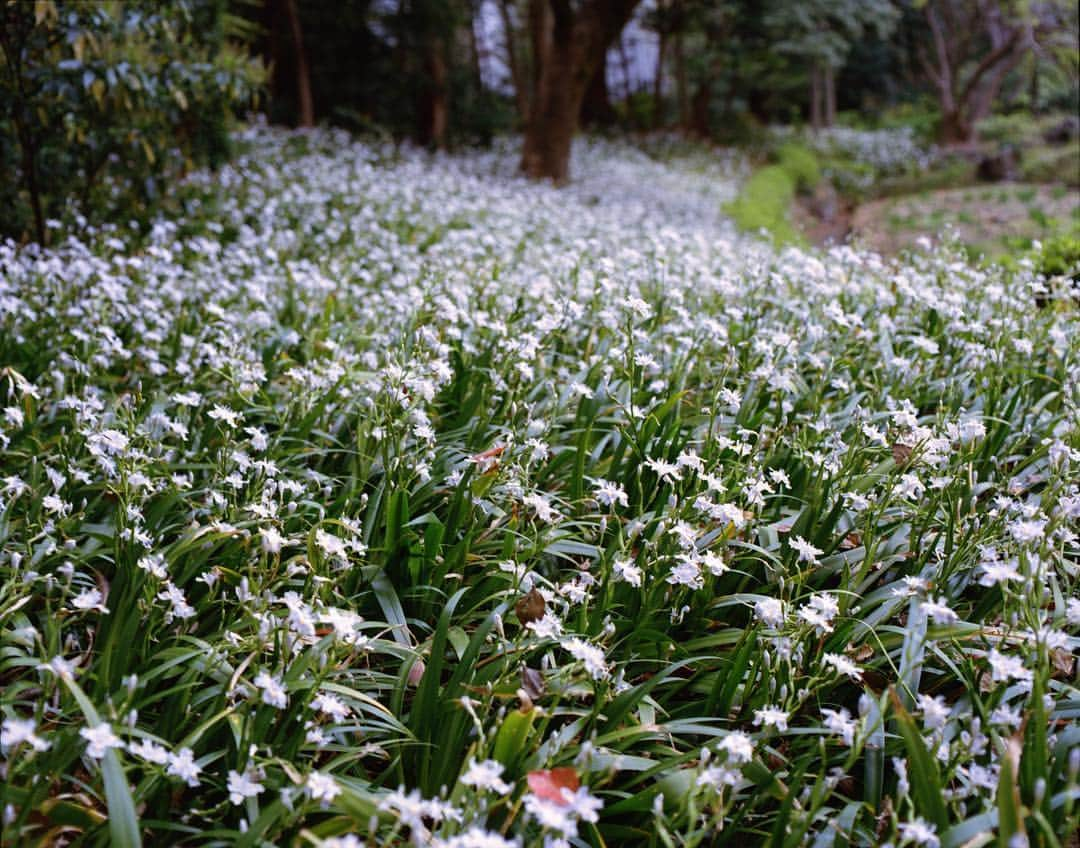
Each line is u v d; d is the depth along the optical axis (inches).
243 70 339.0
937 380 174.9
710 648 113.4
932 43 1432.1
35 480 124.6
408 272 244.8
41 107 255.8
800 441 138.9
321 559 106.2
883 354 173.0
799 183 901.2
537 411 157.0
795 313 187.0
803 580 112.6
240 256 247.9
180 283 219.8
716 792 79.1
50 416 148.9
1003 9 976.9
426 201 376.2
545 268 246.7
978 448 142.3
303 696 93.9
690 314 197.9
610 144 1002.7
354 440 145.9
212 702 94.7
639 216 453.4
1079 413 137.5
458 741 90.6
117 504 130.8
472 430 147.1
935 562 121.3
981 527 118.1
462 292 183.8
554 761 86.7
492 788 74.3
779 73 1334.9
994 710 90.8
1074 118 964.6
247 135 476.4
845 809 85.7
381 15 697.0
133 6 264.7
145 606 97.3
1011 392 170.4
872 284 213.6
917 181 885.2
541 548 114.0
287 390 166.4
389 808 81.7
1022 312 191.3
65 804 78.2
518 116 962.1
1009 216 577.6
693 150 1083.9
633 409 137.0
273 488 120.9
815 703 104.0
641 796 86.7
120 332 193.2
